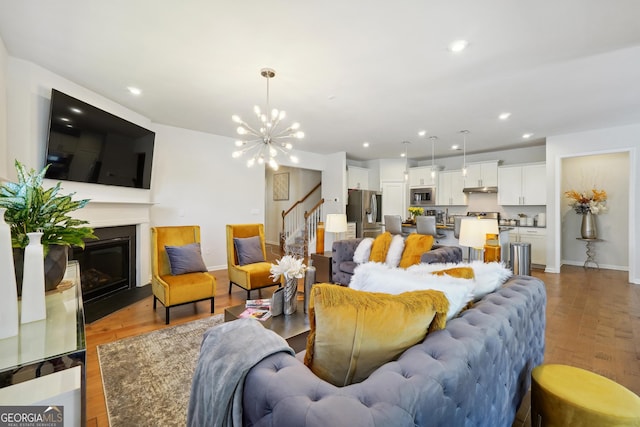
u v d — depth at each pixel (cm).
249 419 81
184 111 402
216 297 375
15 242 122
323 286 110
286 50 246
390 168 764
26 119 272
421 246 353
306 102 363
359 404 70
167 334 264
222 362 93
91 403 175
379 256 384
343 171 673
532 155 625
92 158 329
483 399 102
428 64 267
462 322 117
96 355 227
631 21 205
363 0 186
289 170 845
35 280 116
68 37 231
